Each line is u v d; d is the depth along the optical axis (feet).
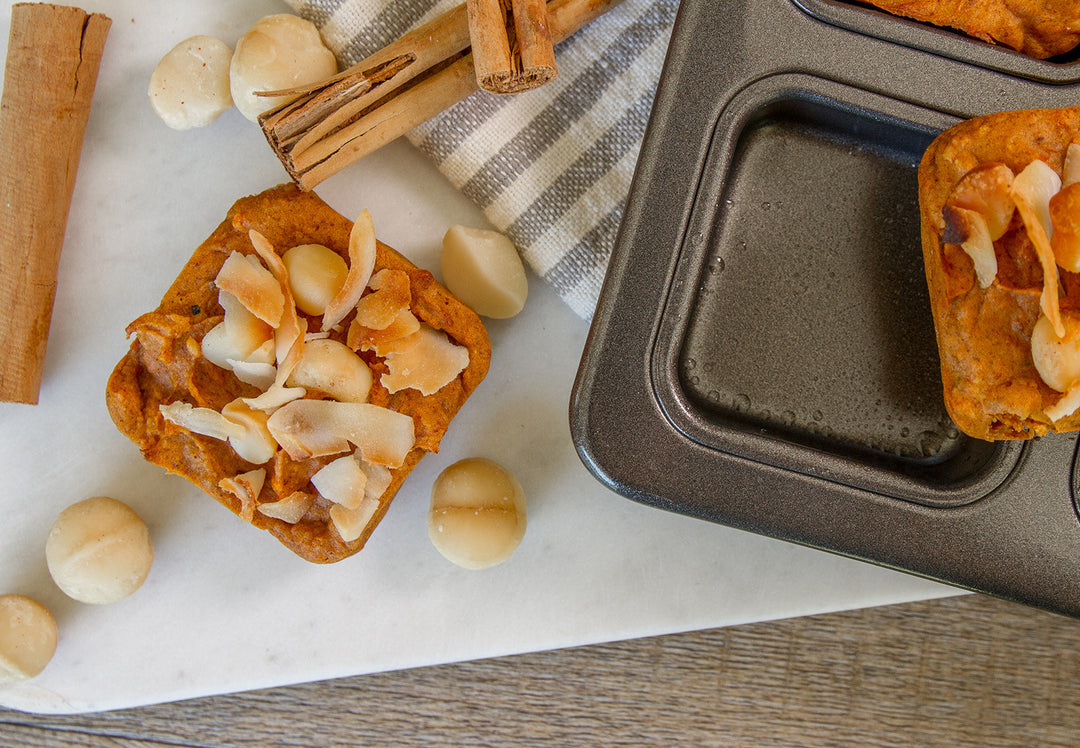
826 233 1.09
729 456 1.04
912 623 1.19
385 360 1.08
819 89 1.05
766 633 1.19
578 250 1.14
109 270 1.17
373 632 1.16
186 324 1.07
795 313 1.09
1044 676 1.19
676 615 1.16
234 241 1.09
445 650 1.16
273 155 1.17
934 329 1.07
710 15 1.04
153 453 1.09
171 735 1.20
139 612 1.16
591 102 1.13
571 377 1.16
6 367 1.12
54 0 1.16
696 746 1.19
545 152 1.13
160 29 1.16
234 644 1.16
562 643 1.16
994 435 1.01
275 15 1.13
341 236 1.10
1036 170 0.98
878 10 1.05
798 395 1.08
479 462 1.13
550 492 1.16
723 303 1.09
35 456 1.16
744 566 1.16
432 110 1.11
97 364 1.17
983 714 1.19
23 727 1.19
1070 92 1.04
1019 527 1.04
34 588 1.16
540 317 1.16
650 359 1.04
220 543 1.16
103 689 1.16
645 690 1.19
